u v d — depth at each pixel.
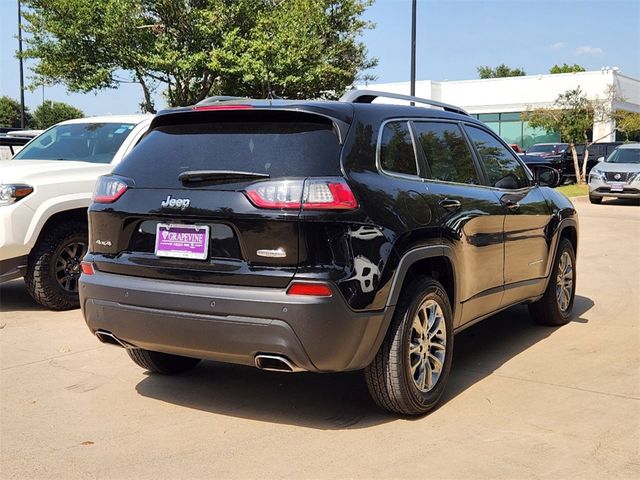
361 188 3.82
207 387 4.81
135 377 5.03
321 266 3.61
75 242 7.11
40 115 46.62
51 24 17.73
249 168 3.83
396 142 4.33
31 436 3.97
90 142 7.96
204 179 3.87
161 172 4.09
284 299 3.60
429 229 4.20
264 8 19.41
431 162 4.61
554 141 43.00
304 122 3.95
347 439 3.90
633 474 3.46
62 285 7.06
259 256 3.69
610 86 32.47
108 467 3.58
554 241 6.14
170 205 3.93
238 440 3.90
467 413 4.29
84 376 5.05
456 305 4.59
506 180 5.41
